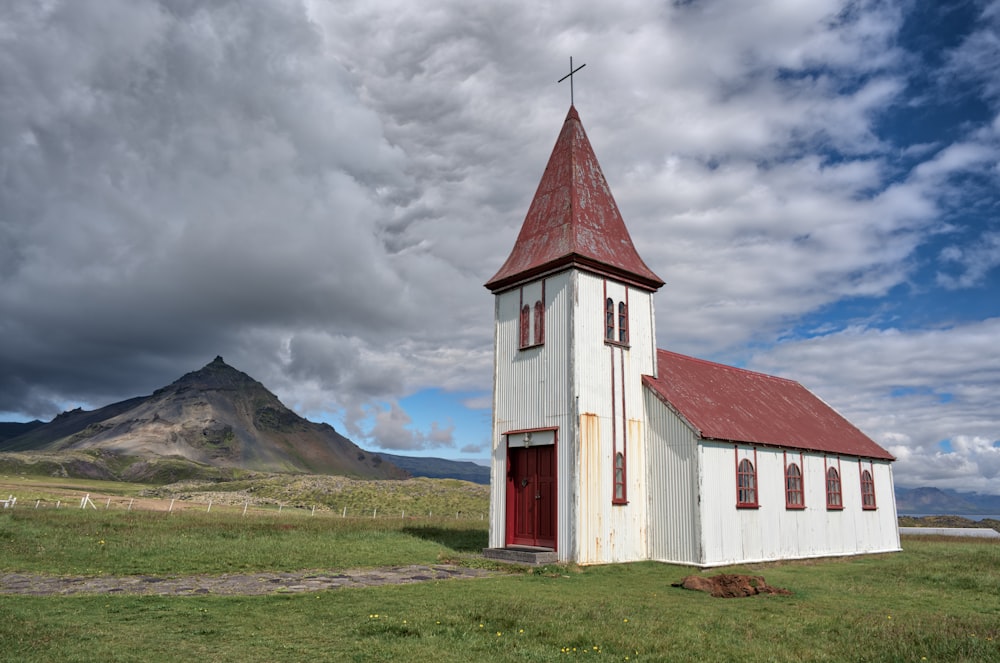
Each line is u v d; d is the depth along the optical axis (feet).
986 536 143.74
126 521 84.12
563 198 80.02
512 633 34.65
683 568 69.15
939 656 32.27
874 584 59.21
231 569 54.65
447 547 78.07
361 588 47.52
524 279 78.69
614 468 72.84
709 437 72.54
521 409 76.59
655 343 81.20
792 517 84.43
